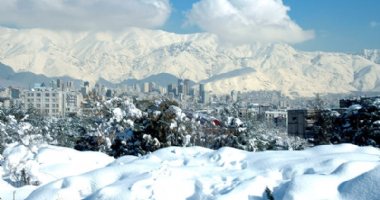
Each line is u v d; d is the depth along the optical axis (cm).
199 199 632
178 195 645
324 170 688
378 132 2303
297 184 581
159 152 927
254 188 619
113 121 2169
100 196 652
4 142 1880
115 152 2108
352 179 575
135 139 2080
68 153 1017
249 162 768
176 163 819
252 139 2214
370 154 760
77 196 704
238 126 2206
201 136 2189
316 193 569
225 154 813
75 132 3034
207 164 800
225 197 605
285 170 718
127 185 663
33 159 956
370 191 546
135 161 838
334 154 756
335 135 2647
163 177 674
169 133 2033
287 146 2425
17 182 888
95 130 2208
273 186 626
